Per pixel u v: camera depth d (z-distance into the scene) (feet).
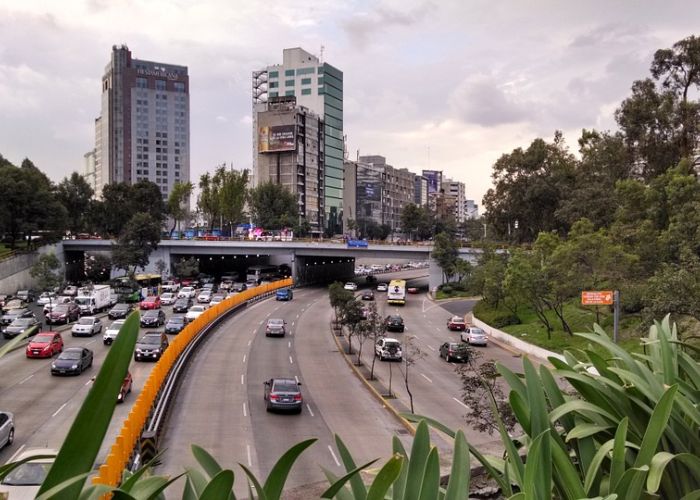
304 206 456.45
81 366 96.43
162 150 636.89
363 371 108.37
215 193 338.95
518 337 137.69
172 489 48.11
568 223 187.32
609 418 18.01
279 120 444.14
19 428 66.85
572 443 19.84
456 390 94.27
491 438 66.03
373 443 65.98
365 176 534.37
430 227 406.41
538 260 142.51
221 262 340.18
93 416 9.33
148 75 631.56
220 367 108.68
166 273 282.15
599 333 23.07
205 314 145.18
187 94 650.84
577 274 122.42
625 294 115.24
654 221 135.13
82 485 9.20
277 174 449.48
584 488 15.80
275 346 132.87
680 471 17.93
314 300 231.71
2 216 227.61
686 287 72.74
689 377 21.35
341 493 16.19
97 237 294.66
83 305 173.78
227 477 11.38
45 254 226.17
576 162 216.54
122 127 622.13
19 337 11.35
